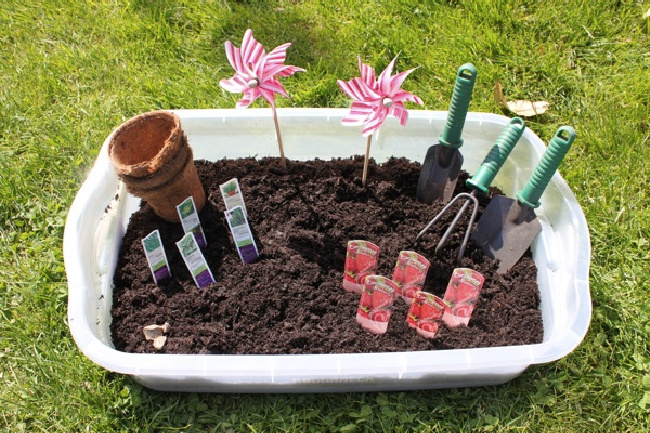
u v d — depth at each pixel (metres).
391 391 1.65
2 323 1.82
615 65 2.43
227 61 2.53
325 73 2.47
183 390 1.64
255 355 1.50
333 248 1.78
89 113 2.38
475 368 1.46
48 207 2.10
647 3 2.60
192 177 1.75
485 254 1.80
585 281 1.57
